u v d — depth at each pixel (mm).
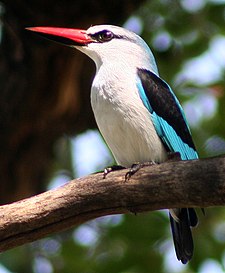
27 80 12758
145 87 10570
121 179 8656
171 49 15070
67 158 15156
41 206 8773
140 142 10203
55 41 11289
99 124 10383
